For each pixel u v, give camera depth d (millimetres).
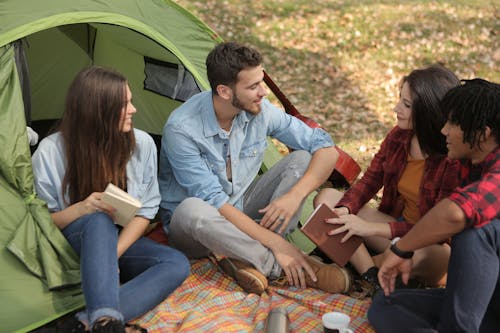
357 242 2816
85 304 2588
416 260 2777
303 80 6523
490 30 7895
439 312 2396
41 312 2545
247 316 2762
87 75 2574
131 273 2807
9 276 2529
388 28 7898
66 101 2623
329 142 3207
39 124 4457
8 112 2605
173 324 2682
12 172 2572
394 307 2441
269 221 2965
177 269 2709
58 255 2617
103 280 2363
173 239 3064
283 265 2914
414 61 7102
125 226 2732
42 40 4250
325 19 8172
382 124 5570
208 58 2871
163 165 3160
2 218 2572
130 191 2766
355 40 7590
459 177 2652
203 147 2982
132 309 2541
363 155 4926
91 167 2635
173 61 3803
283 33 7777
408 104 2695
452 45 7488
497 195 2176
